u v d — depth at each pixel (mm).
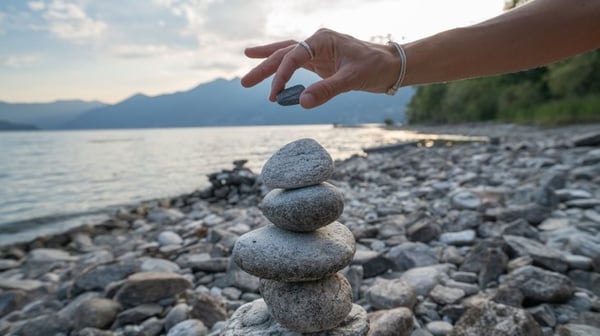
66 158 5789
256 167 3867
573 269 739
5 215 2051
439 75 340
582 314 581
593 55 6023
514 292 619
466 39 334
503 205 1274
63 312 736
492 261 751
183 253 1120
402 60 323
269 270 386
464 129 7973
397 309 578
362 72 312
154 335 663
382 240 1063
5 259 1301
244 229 1295
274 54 369
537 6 336
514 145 3207
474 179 1771
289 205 391
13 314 795
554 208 1187
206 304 672
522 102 7719
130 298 737
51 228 1780
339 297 412
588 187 1400
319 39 322
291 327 408
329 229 431
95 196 2580
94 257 1142
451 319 630
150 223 1709
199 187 2816
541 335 507
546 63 348
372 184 2105
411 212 1354
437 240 1015
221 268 919
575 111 5770
